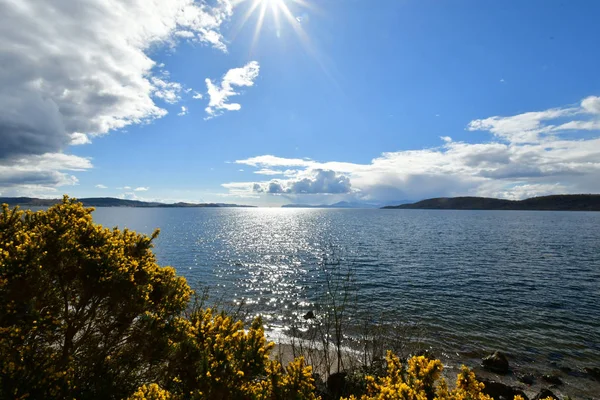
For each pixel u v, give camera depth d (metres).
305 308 25.52
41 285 4.78
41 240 4.79
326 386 11.27
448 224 134.25
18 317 4.22
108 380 5.20
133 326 5.70
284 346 17.70
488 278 36.19
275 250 59.53
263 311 24.78
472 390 4.98
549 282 34.44
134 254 6.70
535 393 14.52
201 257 51.56
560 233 90.69
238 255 53.62
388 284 33.22
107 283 5.25
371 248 61.66
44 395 4.25
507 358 17.69
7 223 5.32
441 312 24.67
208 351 4.73
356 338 18.88
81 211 5.93
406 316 23.62
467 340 19.77
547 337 20.42
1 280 4.15
